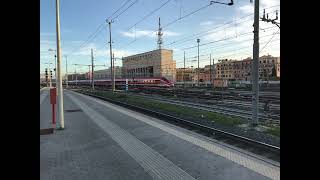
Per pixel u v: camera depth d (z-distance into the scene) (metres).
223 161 8.31
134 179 6.93
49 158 8.74
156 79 68.06
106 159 8.64
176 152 9.37
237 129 13.59
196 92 42.97
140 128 14.08
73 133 12.84
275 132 12.43
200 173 7.29
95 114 20.20
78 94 56.31
